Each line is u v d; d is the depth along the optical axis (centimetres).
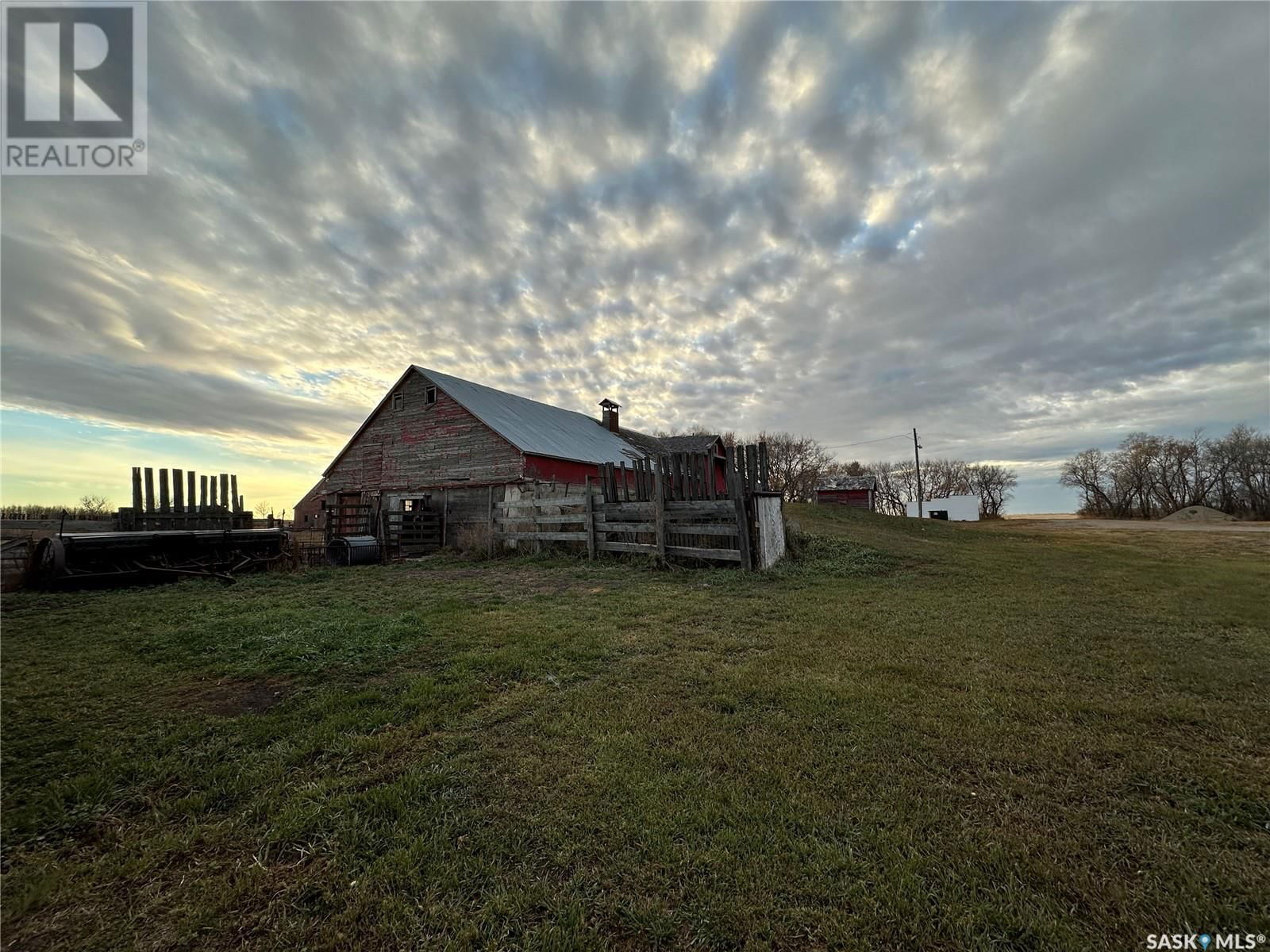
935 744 287
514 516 1297
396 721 327
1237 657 441
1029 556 1174
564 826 222
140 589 861
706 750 284
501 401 2119
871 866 197
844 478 4606
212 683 400
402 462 1955
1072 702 342
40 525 1038
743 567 907
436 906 182
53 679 408
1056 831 215
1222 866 194
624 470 1084
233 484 1347
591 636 515
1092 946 163
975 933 169
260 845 213
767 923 174
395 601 721
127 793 249
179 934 171
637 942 168
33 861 203
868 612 615
